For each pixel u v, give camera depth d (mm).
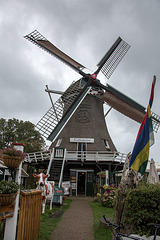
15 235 4719
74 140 21250
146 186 5309
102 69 22125
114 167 20719
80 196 18578
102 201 12750
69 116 19172
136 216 4566
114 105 22016
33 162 19531
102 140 22016
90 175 19672
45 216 8617
